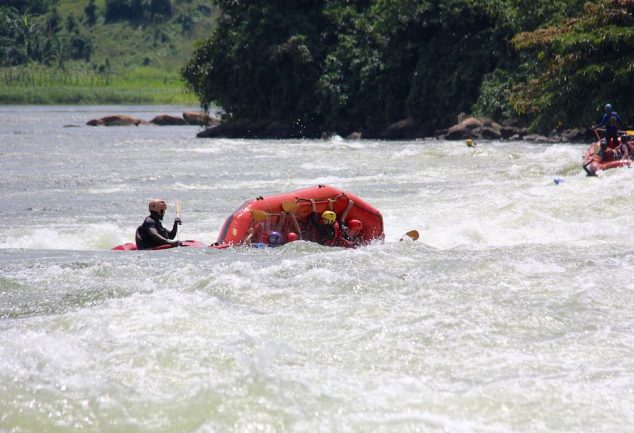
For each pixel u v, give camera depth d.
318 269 36.31
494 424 21.67
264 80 176.62
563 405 22.77
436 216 59.78
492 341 27.75
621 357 26.42
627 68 118.56
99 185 85.12
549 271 37.16
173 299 32.12
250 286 34.00
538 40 130.75
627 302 32.25
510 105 144.50
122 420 21.73
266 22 176.38
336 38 178.00
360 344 27.27
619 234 49.09
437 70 159.00
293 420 21.58
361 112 169.62
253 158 113.75
